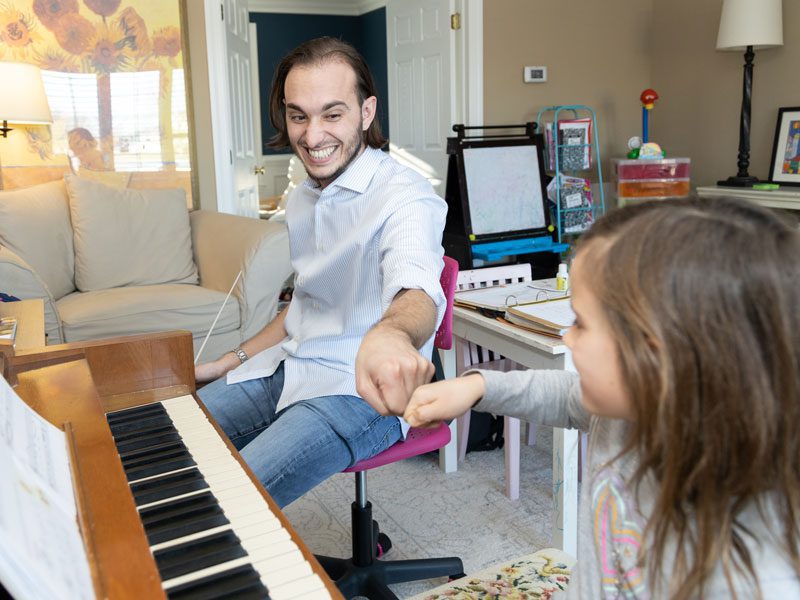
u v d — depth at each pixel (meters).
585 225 4.48
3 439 0.66
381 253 1.40
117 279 3.55
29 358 1.14
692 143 4.77
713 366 0.51
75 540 0.60
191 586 0.65
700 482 0.54
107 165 3.99
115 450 0.84
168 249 3.68
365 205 1.53
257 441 1.41
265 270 3.37
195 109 4.17
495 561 1.98
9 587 0.46
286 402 1.58
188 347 1.24
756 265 0.51
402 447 1.53
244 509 0.80
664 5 4.84
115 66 3.93
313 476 1.41
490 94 4.54
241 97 4.53
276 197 7.26
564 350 1.77
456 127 4.08
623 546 0.66
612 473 0.68
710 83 4.59
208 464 0.93
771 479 0.53
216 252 3.62
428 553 2.03
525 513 2.23
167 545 0.72
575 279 0.60
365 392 0.88
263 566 0.68
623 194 4.31
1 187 3.78
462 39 4.47
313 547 2.07
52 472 0.70
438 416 0.87
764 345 0.51
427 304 1.16
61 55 3.81
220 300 3.32
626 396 0.58
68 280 3.49
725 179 4.59
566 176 4.48
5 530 0.49
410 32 4.97
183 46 4.06
